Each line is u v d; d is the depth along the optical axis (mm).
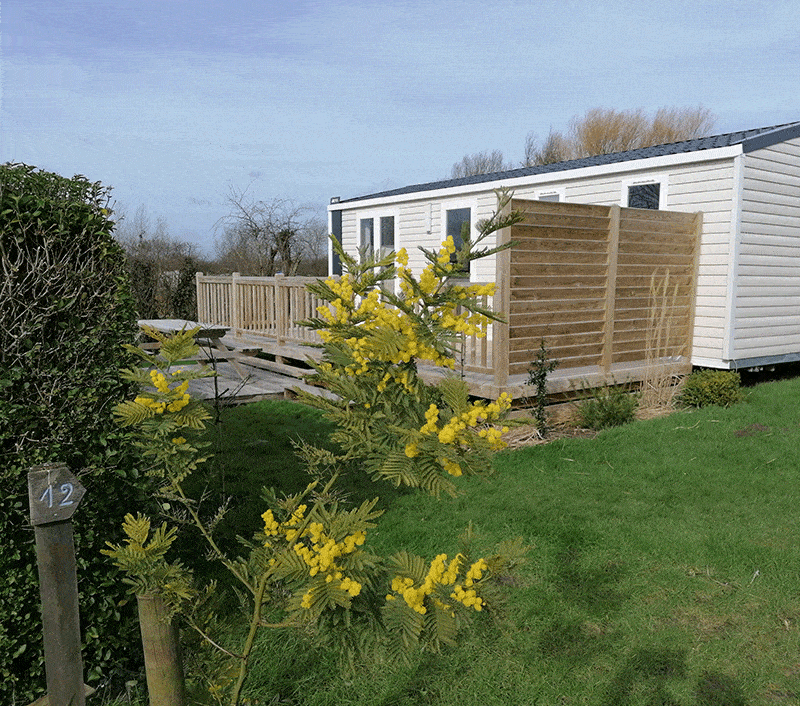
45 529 1854
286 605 1767
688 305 8648
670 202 8867
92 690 2502
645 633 3008
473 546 3844
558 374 7398
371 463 1663
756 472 5305
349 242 14266
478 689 2598
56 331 2447
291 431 6465
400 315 1694
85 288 2502
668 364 8055
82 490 1907
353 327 1702
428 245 12188
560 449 5949
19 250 2312
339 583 1519
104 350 2547
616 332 7730
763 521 4309
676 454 5777
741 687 2633
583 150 37844
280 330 9695
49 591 1865
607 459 5664
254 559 1931
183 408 1917
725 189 8250
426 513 4422
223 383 8391
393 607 1569
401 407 1736
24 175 2482
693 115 36438
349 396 1753
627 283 7836
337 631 1570
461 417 1501
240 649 2764
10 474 2311
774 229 8750
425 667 2729
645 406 7590
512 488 4957
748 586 3439
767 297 8844
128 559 1760
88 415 2492
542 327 6938
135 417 1840
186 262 16375
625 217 7691
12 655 2375
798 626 3074
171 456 1954
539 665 2760
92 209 2531
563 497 4754
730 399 7500
